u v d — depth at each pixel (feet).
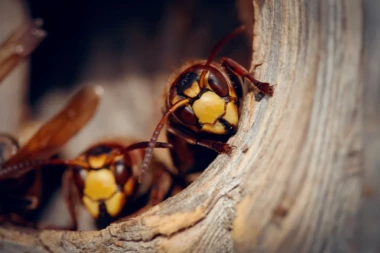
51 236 0.24
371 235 0.23
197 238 0.23
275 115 0.23
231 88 0.24
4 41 0.31
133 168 0.26
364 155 0.23
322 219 0.23
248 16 0.31
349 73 0.23
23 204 0.29
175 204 0.23
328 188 0.23
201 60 0.26
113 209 0.26
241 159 0.23
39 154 0.27
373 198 0.23
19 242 0.24
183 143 0.26
